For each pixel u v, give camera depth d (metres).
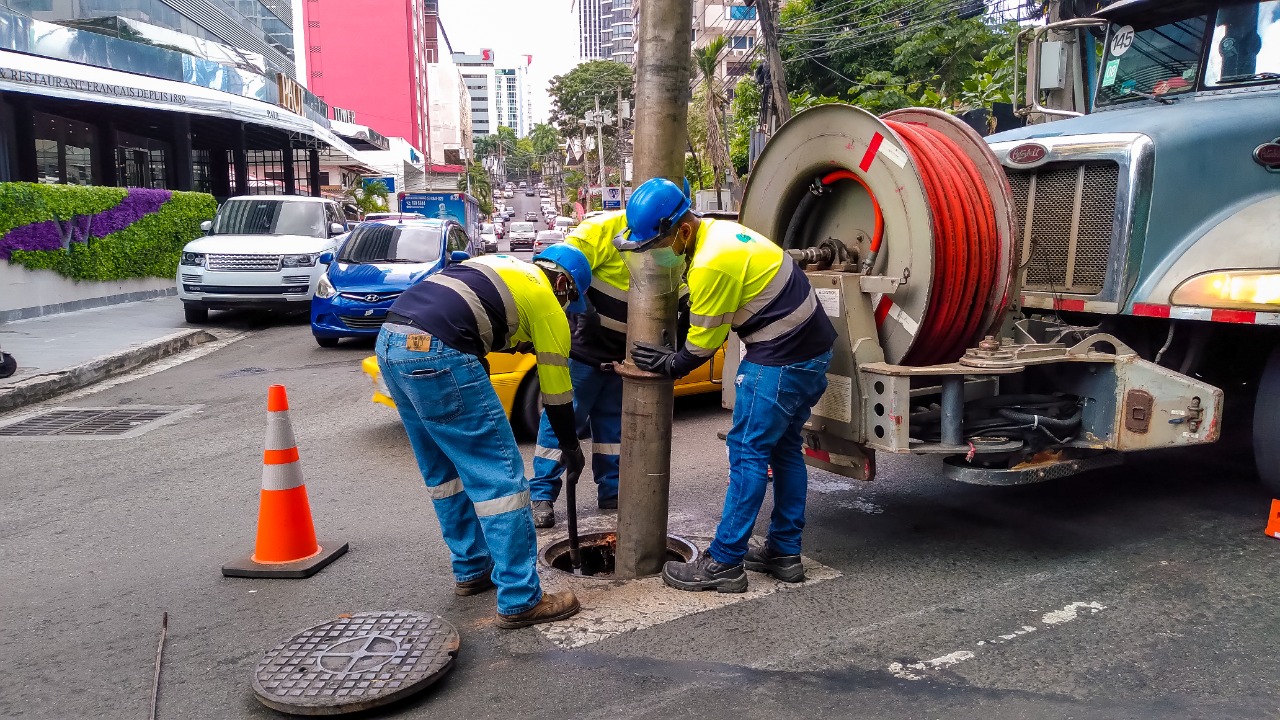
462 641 3.42
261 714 2.95
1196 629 3.36
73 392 9.12
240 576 4.18
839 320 4.01
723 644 3.33
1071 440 4.23
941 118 4.39
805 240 4.69
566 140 102.62
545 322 3.56
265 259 13.45
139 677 3.23
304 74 65.62
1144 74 5.68
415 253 12.27
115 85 16.20
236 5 33.97
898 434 3.82
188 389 9.21
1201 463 5.60
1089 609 3.56
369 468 6.07
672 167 3.76
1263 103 4.73
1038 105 6.02
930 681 3.02
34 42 16.72
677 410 7.61
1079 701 2.88
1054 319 4.73
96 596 3.99
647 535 4.03
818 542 4.43
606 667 3.18
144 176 24.94
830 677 3.07
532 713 2.89
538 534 4.66
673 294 3.85
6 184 13.16
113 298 16.09
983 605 3.63
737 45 50.28
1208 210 4.52
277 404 4.26
